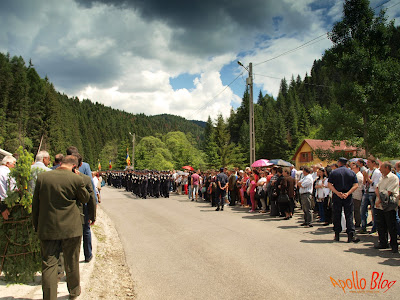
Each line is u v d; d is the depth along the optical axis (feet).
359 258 18.47
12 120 200.03
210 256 19.44
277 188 33.96
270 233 25.94
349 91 54.95
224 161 209.97
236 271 16.49
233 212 39.91
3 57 237.45
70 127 330.54
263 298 12.98
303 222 31.50
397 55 58.44
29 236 14.42
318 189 30.71
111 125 554.46
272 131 219.61
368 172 25.73
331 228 28.04
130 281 15.65
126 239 25.23
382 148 54.08
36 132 217.97
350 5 56.90
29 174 14.32
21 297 12.59
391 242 19.66
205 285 14.70
